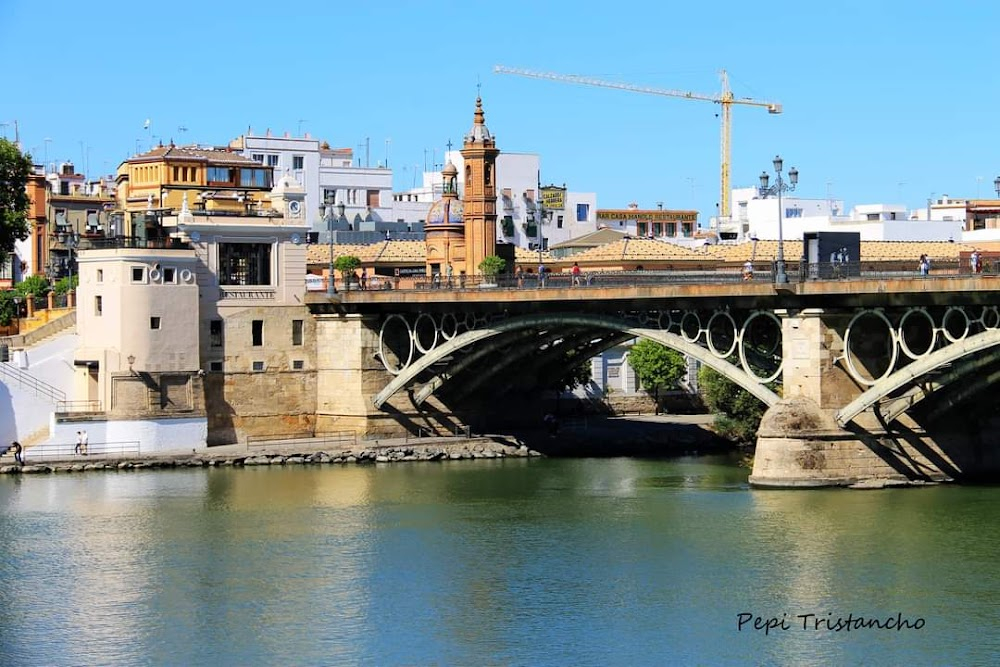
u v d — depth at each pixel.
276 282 157.88
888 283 116.81
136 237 151.25
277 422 157.38
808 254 129.62
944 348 116.25
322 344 158.25
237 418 155.62
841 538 107.62
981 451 130.50
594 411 184.88
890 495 121.62
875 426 125.88
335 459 148.12
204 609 94.62
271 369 157.25
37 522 117.44
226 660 85.62
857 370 124.69
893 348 121.06
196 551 108.12
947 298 115.50
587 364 180.88
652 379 186.38
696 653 85.69
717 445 162.12
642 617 91.62
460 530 114.00
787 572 99.81
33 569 103.62
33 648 87.75
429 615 92.75
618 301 136.38
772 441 126.06
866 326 125.00
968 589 95.44
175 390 150.62
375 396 155.62
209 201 166.50
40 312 169.88
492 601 95.25
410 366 152.88
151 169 185.00
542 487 132.38
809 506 117.81
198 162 185.38
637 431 163.75
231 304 155.50
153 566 104.19
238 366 155.75
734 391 161.00
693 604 93.75
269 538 111.81
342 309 156.62
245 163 187.88
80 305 151.88
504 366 154.12
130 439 148.00
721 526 112.31
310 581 100.25
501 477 138.75
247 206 166.12
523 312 144.25
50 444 145.25
